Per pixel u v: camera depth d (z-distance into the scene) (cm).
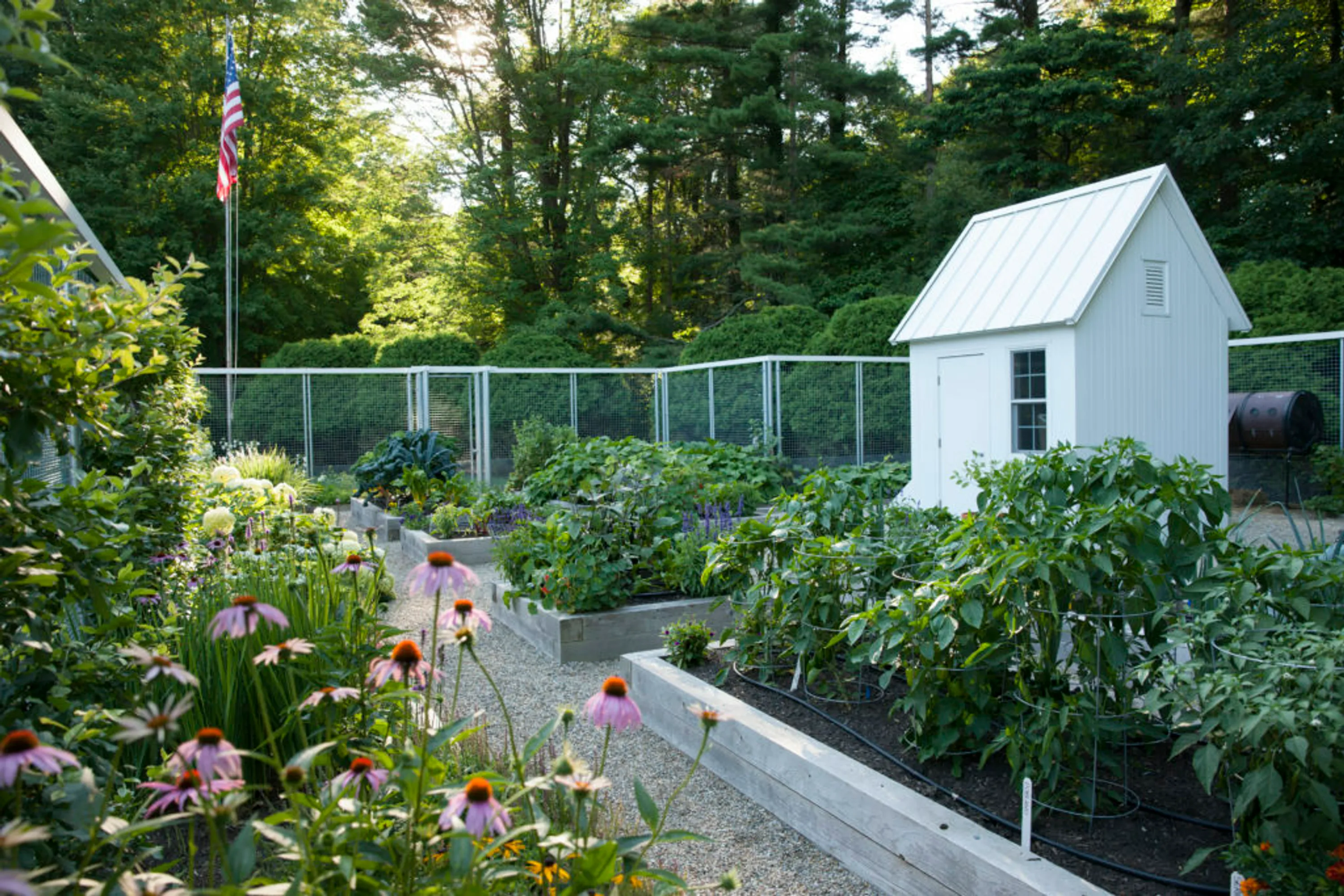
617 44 2808
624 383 1608
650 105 2539
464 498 1144
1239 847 243
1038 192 2197
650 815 204
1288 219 1939
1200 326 923
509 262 2714
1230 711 240
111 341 228
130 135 2291
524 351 1983
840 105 2414
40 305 220
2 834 139
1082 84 2100
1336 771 230
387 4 2433
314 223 2762
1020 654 327
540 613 613
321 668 293
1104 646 309
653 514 703
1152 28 2350
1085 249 868
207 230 2419
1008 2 2522
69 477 518
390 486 1256
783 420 1367
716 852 331
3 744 140
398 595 779
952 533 361
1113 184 897
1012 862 259
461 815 196
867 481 704
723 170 2748
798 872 316
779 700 423
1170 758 262
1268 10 2131
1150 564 317
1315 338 1269
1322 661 232
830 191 2519
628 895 238
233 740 320
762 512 944
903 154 2497
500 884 209
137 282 274
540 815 211
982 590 326
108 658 255
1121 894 252
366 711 286
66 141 2231
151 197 2264
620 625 597
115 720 177
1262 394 1296
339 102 2662
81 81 2269
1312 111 1912
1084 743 306
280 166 2544
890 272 2383
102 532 243
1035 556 296
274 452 1352
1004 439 913
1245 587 279
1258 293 1462
